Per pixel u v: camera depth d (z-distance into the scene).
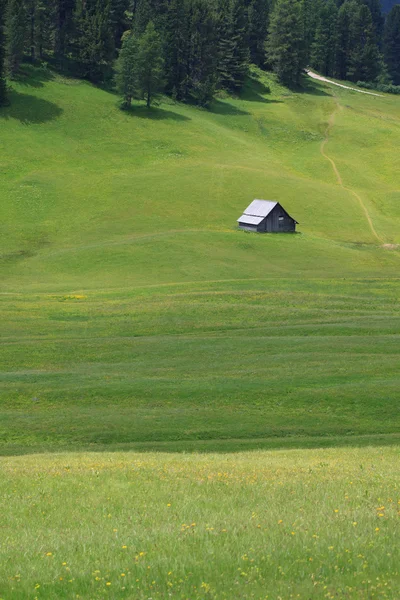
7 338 101.38
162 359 91.06
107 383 80.81
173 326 107.88
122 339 100.25
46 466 46.66
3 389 79.00
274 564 24.17
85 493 37.22
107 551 26.08
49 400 76.25
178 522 30.33
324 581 22.86
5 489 38.44
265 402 75.25
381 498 34.50
